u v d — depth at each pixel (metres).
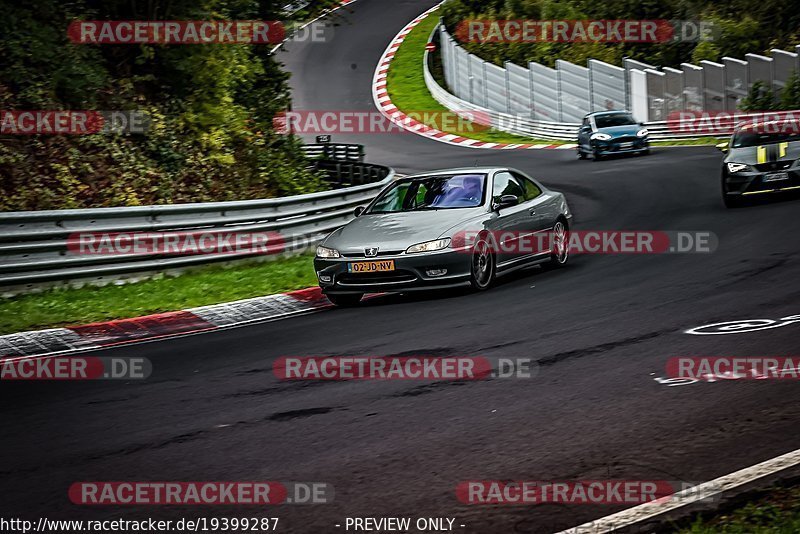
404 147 121.00
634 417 17.08
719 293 28.88
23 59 51.47
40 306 33.03
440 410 18.36
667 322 25.16
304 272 39.34
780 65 95.69
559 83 127.25
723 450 15.05
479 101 147.62
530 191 37.53
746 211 49.25
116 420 19.19
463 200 34.44
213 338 28.20
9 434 18.64
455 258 31.83
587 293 30.98
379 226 33.31
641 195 62.88
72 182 47.81
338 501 13.97
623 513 12.87
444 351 23.62
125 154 51.66
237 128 59.69
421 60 170.38
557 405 18.17
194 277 39.19
